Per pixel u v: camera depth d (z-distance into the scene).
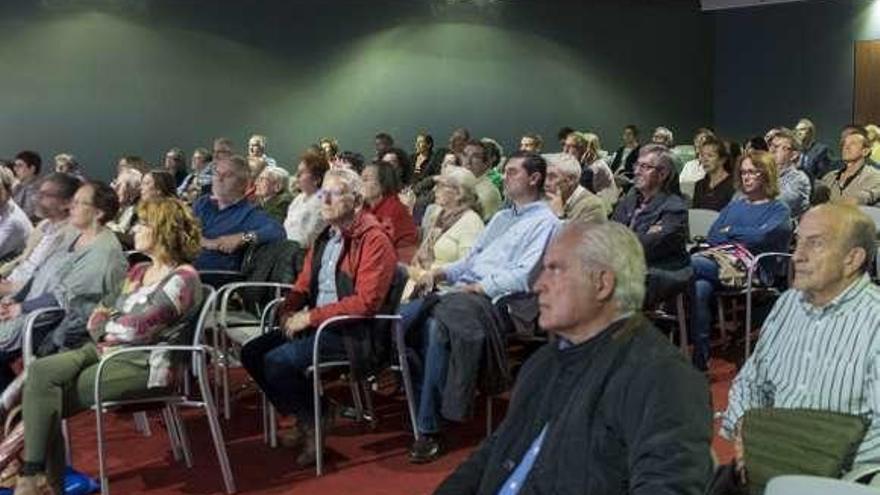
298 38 12.06
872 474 2.22
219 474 4.02
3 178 5.54
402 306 4.23
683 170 9.11
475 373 3.95
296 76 12.09
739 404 2.69
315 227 5.79
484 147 6.83
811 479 1.87
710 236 5.55
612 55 13.77
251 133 11.94
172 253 3.77
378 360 4.01
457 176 4.89
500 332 4.01
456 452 4.22
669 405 1.87
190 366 3.90
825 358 2.46
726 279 5.16
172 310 3.63
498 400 4.85
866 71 12.55
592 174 7.70
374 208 5.40
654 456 1.84
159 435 4.54
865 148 6.79
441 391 4.03
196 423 4.70
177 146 11.62
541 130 13.48
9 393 3.73
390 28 12.52
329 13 12.18
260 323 4.65
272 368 4.00
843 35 12.80
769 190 5.39
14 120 10.95
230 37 11.74
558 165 4.89
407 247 5.38
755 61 13.85
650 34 13.97
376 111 12.55
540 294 2.11
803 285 2.48
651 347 1.97
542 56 13.39
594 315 2.04
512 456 2.09
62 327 4.09
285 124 12.09
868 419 2.36
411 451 4.20
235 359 4.95
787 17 13.41
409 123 12.75
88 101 11.22
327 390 5.14
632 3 13.80
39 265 4.72
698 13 14.18
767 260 5.29
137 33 11.36
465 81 13.00
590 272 2.02
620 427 1.92
